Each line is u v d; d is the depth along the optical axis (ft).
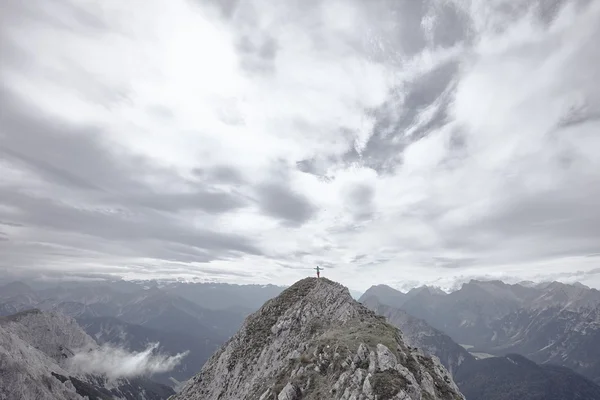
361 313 364.38
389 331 286.87
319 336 312.29
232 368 379.96
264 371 337.52
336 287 422.82
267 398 243.40
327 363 244.01
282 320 397.80
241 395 322.96
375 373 204.54
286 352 343.87
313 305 400.88
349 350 242.78
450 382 253.44
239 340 416.05
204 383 398.42
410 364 234.38
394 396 182.19
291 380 240.12
